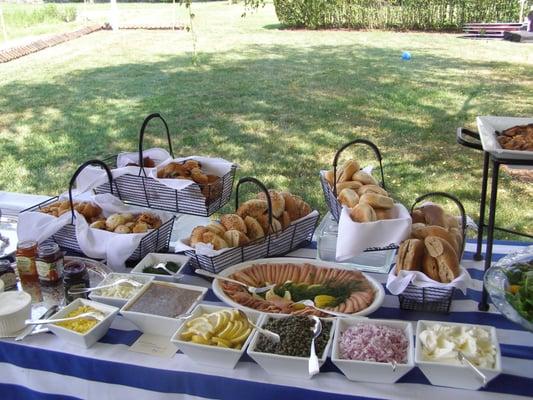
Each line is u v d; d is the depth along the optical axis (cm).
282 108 537
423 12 1018
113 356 106
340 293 120
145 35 1047
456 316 117
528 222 300
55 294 126
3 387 114
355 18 1056
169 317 109
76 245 144
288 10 1080
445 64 714
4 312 109
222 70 717
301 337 102
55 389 111
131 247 134
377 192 131
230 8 1526
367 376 97
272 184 358
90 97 600
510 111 505
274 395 98
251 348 100
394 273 119
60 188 366
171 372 103
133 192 156
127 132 479
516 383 97
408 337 102
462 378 94
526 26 931
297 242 147
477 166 380
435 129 463
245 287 124
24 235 143
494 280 108
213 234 132
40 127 502
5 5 1516
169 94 602
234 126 486
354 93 585
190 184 145
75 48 925
